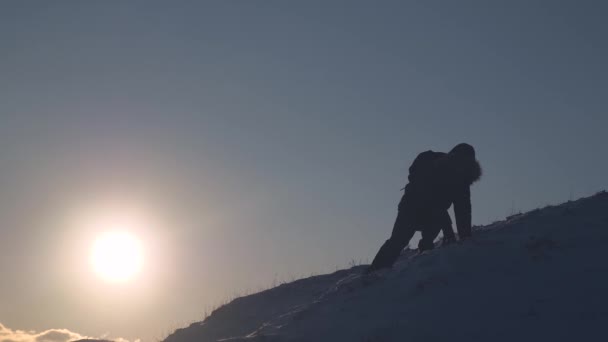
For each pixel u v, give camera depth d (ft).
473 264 37.52
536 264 35.86
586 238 37.70
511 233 41.45
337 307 37.81
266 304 51.29
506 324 30.27
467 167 43.04
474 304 32.86
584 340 27.45
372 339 31.45
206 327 49.73
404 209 44.70
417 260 41.19
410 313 33.58
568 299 31.22
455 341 29.66
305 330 35.55
